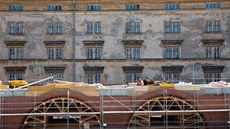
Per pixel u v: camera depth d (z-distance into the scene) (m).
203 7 93.44
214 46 93.25
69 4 93.88
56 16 93.75
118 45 93.50
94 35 93.50
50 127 59.12
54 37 93.56
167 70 92.56
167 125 56.97
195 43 93.19
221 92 58.41
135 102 56.97
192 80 92.25
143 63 92.88
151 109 58.41
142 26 93.50
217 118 57.31
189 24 93.50
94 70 92.75
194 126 58.03
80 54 93.38
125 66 92.56
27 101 56.81
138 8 94.00
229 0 93.00
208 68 92.25
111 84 92.50
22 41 93.12
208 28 93.44
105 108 57.22
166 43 93.06
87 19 93.75
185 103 57.31
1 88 64.38
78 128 59.00
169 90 57.09
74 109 59.94
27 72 93.00
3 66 93.00
